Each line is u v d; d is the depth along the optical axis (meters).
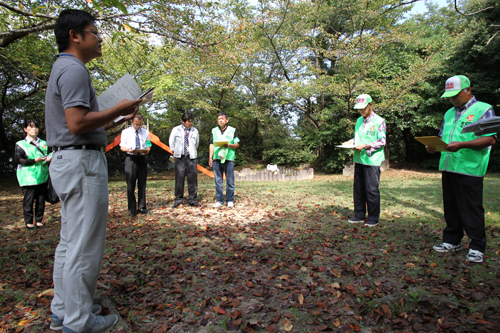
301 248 3.64
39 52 10.29
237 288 2.63
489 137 2.99
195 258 3.40
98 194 1.90
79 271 1.85
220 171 6.70
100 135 1.98
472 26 14.23
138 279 2.84
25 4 6.07
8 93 15.14
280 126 20.09
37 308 2.34
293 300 2.40
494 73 15.09
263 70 17.48
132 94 2.12
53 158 1.88
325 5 15.86
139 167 5.82
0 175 16.28
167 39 6.54
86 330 1.88
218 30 7.38
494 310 2.18
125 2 5.68
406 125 16.53
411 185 10.50
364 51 13.56
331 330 2.01
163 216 5.75
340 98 15.77
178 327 2.06
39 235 4.59
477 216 3.13
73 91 1.73
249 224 5.00
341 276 2.85
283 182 12.81
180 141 6.65
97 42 1.96
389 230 4.43
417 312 2.18
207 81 15.41
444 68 15.49
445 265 3.06
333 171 17.38
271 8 14.77
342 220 5.22
